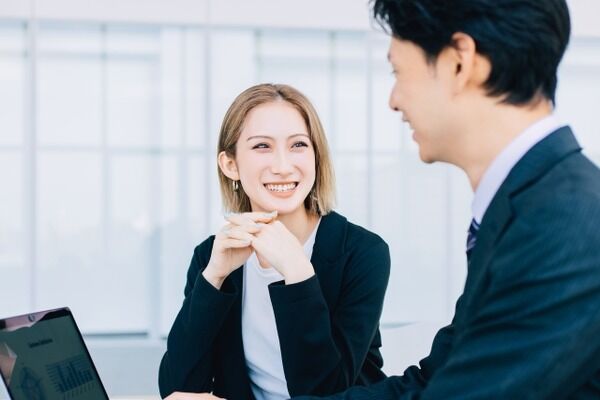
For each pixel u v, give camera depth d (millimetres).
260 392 1622
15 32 7316
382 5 945
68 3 6824
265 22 6965
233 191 1765
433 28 892
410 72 938
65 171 7762
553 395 814
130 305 7832
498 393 818
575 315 793
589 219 811
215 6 6934
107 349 7340
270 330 1595
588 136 7328
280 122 1572
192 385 1568
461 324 913
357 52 7465
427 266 7391
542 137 903
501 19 863
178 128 7793
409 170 7367
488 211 894
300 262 1452
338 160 7445
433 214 7379
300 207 1644
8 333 1196
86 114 7738
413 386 1244
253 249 1526
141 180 7836
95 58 7719
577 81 7266
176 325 1600
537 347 803
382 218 7402
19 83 7445
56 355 1298
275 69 7445
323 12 6949
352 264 1618
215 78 7438
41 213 7723
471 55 884
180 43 7719
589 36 6895
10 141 7527
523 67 879
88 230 7812
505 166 912
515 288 824
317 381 1424
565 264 798
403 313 7363
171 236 7867
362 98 7480
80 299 7770
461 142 938
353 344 1557
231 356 1615
